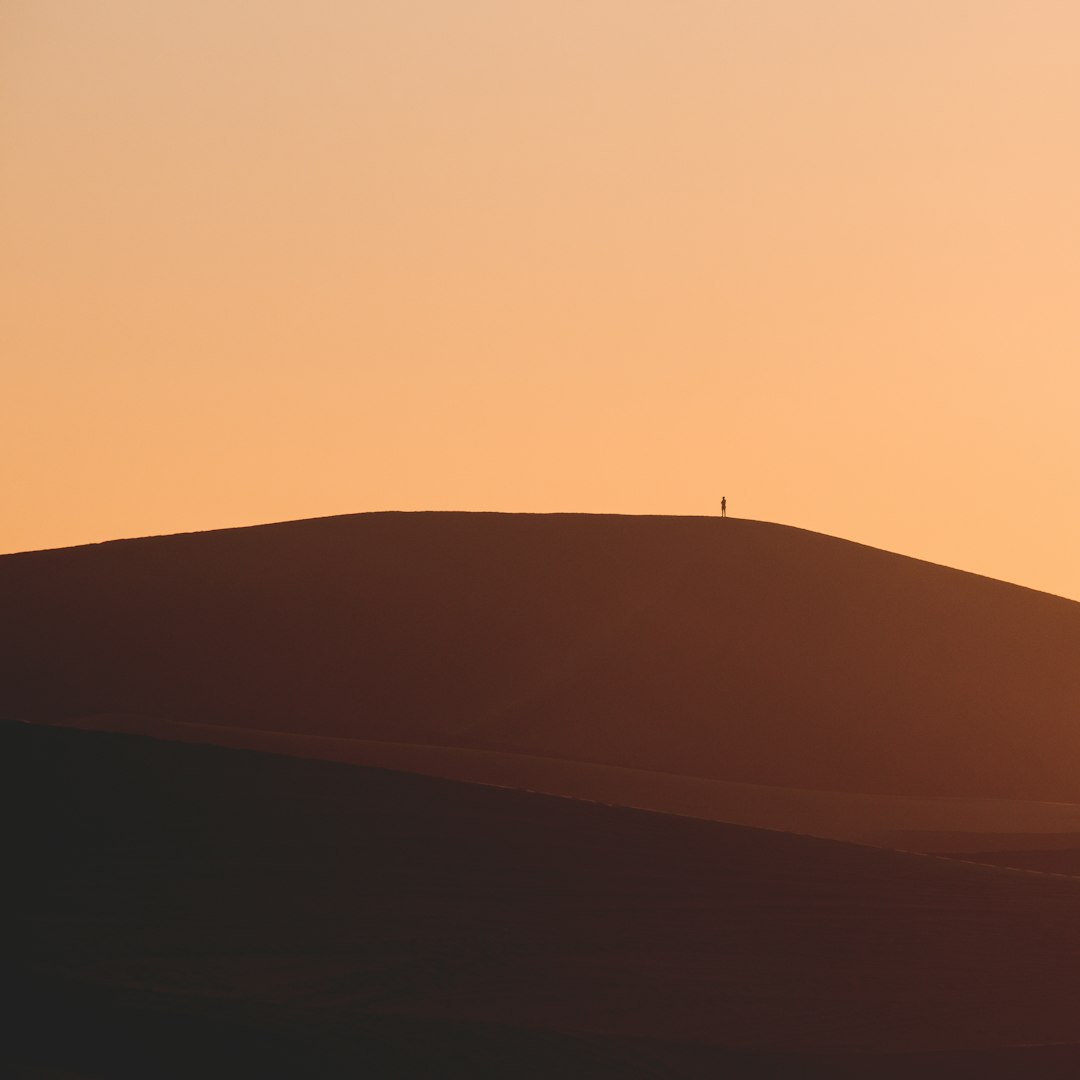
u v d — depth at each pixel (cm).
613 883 9638
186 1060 6331
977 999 8250
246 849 9550
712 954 8581
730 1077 6800
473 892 9231
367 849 9756
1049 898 10306
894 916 9550
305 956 7975
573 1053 6812
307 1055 6488
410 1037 6800
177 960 7731
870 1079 6969
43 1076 5766
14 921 8169
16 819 9656
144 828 9706
